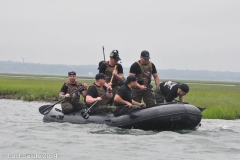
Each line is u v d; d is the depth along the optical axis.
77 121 23.22
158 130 21.45
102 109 22.94
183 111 21.22
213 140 19.78
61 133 20.41
